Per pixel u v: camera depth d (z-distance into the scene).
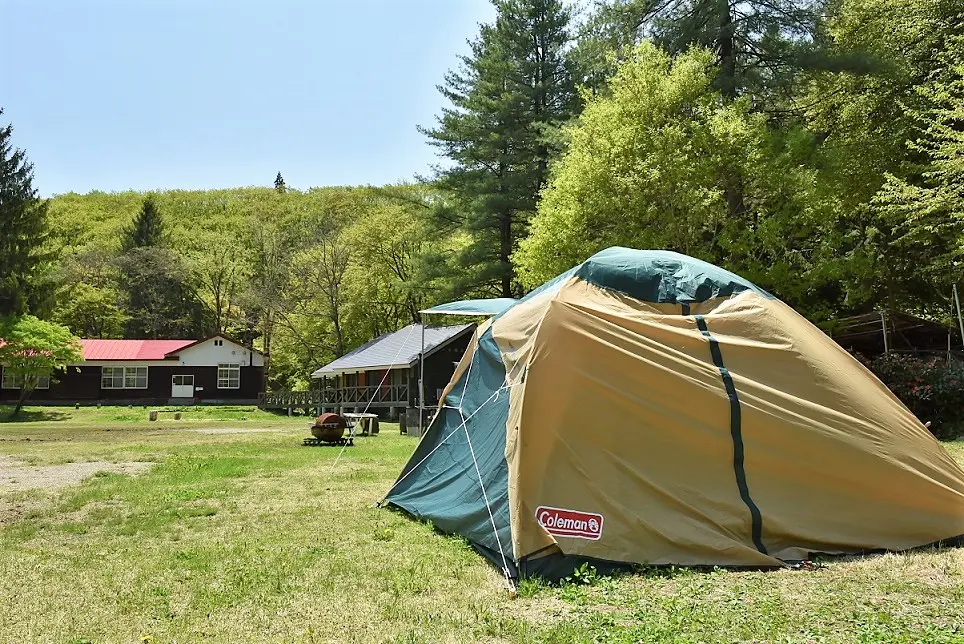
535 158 25.84
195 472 10.27
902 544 5.17
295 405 31.66
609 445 5.08
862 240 17.45
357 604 4.15
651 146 15.05
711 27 17.61
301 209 83.56
